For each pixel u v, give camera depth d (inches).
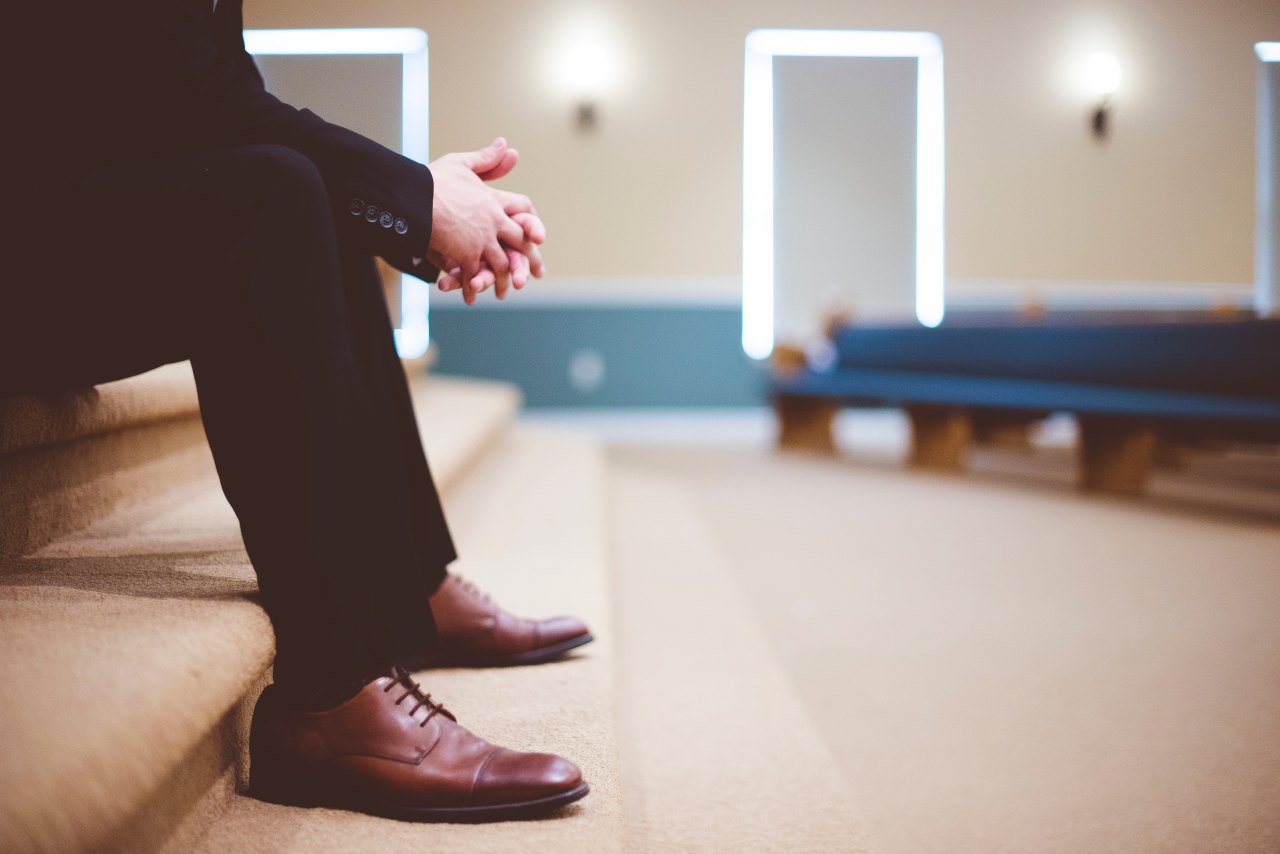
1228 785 46.0
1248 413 110.2
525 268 36.7
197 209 28.7
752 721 53.3
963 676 62.1
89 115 30.3
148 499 53.0
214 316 29.2
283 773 32.0
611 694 43.2
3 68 29.7
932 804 44.5
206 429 30.3
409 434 43.5
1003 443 207.8
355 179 31.7
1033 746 51.1
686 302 267.6
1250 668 63.0
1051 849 40.3
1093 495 140.6
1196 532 110.2
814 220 247.1
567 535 77.9
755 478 160.9
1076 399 139.4
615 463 184.4
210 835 29.8
